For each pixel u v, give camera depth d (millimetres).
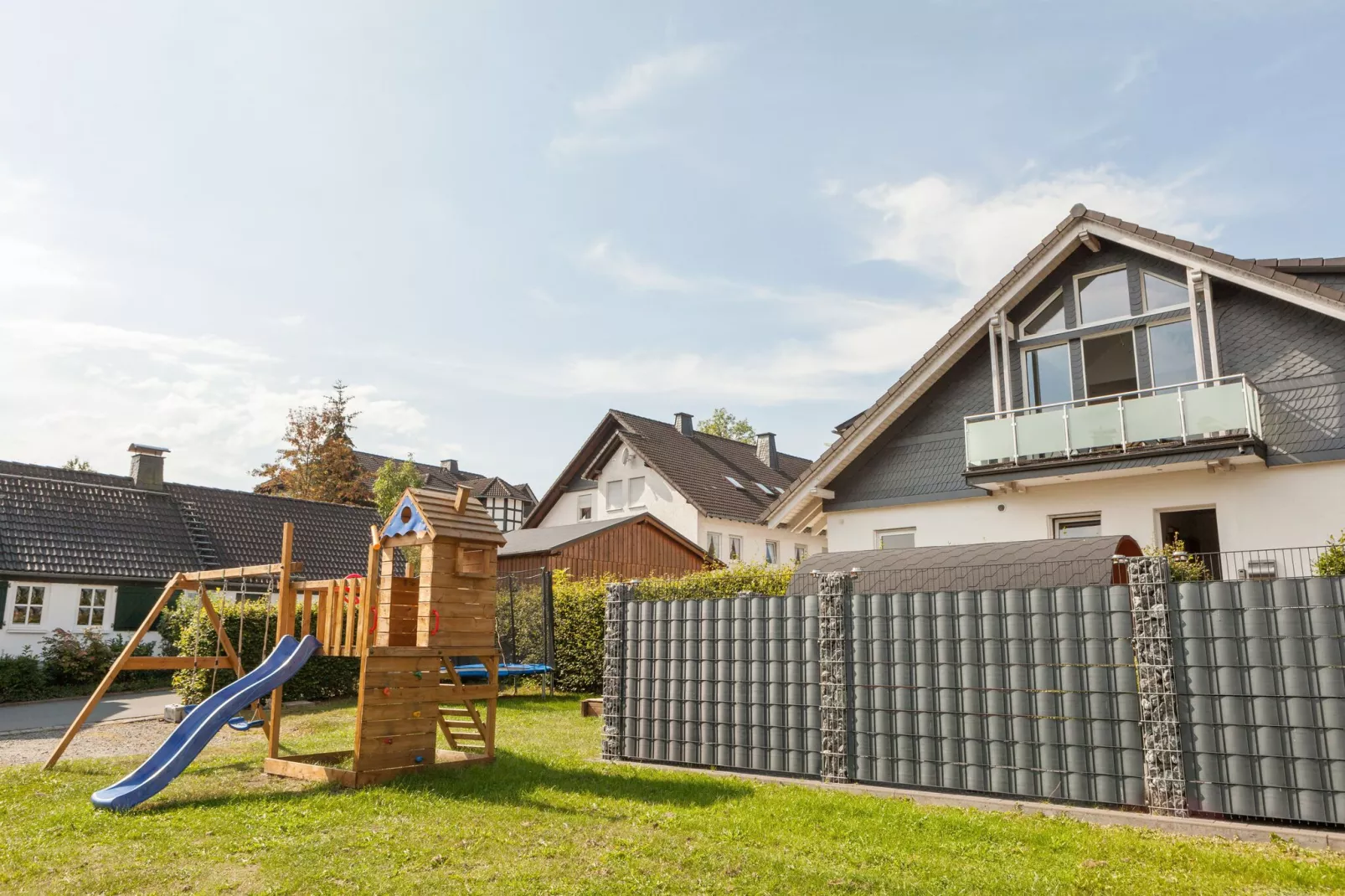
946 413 17844
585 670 18234
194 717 8414
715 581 18359
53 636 21734
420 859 5781
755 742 9055
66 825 6711
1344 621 6309
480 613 9570
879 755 8242
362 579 9445
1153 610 7008
